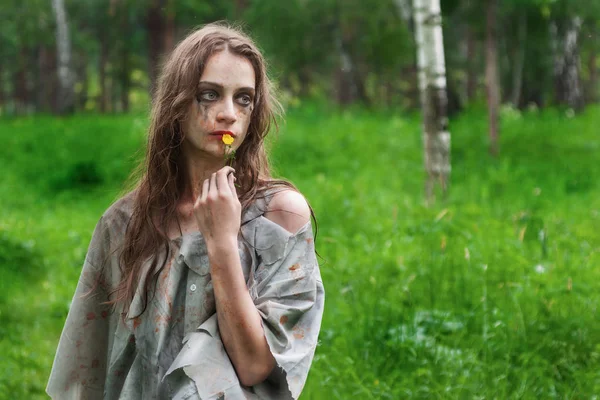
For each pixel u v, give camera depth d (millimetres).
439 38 11695
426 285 6473
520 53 27609
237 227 2561
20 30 36312
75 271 8945
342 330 5805
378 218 9891
